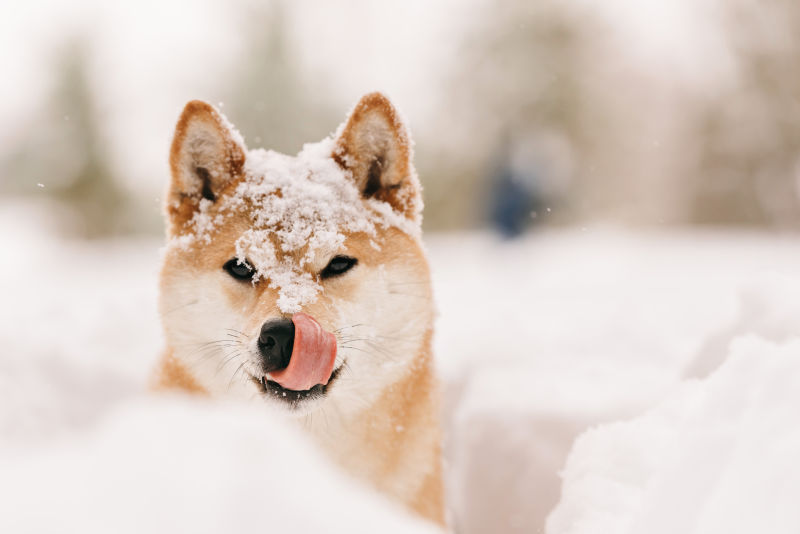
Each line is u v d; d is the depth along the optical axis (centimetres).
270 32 1623
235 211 284
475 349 474
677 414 221
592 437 229
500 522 307
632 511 183
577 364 394
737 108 1994
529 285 826
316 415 267
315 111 1644
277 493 94
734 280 688
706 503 147
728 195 2089
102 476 94
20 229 2100
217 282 274
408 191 307
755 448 147
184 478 92
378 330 278
